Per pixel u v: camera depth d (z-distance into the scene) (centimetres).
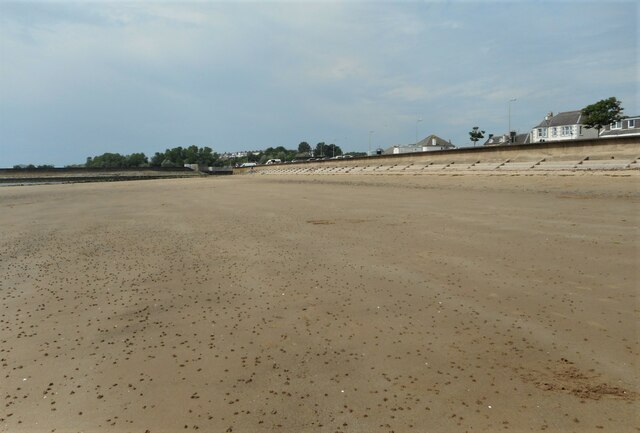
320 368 514
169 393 470
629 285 752
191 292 809
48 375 518
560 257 947
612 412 409
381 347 563
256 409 437
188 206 2425
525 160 3522
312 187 3772
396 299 736
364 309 696
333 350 559
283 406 440
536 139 8325
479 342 567
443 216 1599
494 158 3928
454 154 4494
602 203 1706
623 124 6912
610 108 5828
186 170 11750
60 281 906
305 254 1077
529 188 2427
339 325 637
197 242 1284
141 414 435
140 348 581
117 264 1038
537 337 573
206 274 926
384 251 1077
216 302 751
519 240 1128
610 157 2892
